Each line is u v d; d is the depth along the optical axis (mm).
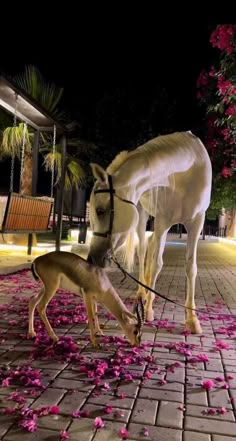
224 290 8703
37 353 4188
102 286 4402
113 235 4340
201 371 3945
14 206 7844
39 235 20188
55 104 12555
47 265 4484
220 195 13836
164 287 8750
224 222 31188
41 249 12961
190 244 5297
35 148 10430
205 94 11500
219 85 6758
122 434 2738
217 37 6645
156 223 5367
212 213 18250
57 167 13133
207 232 39406
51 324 5266
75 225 21484
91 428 2826
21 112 8742
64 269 4410
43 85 12414
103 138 18594
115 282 8938
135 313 4824
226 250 20578
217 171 13078
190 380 3723
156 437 2756
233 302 7379
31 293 7227
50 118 8930
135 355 4273
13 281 8375
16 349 4348
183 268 12469
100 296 4438
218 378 3734
